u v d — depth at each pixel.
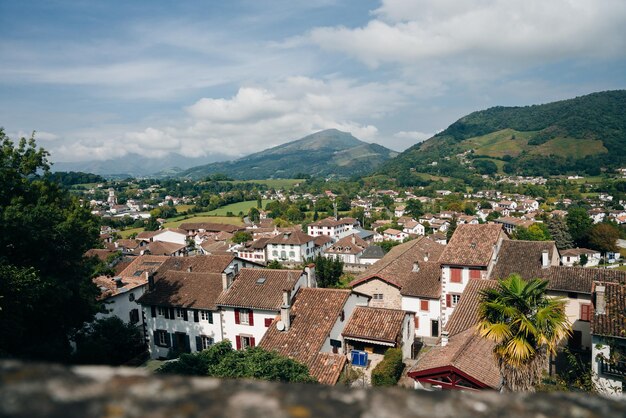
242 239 122.00
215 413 3.01
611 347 19.27
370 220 165.25
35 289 23.31
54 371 3.24
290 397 3.35
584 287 33.78
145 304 37.75
